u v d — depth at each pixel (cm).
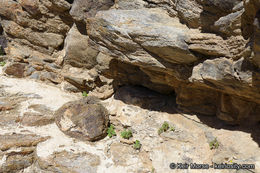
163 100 1287
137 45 1008
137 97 1288
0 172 927
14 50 1599
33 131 1102
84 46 1461
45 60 1567
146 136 1108
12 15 1546
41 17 1517
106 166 985
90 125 1127
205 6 833
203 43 852
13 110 1209
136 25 993
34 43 1590
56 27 1549
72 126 1125
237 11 756
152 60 1020
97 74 1474
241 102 983
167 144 1049
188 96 1143
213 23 852
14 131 1074
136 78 1371
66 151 1020
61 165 957
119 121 1217
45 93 1423
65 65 1553
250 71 741
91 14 1327
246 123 1023
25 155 998
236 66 772
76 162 980
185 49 895
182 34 895
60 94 1453
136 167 993
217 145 989
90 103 1270
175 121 1154
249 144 948
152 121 1173
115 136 1155
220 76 838
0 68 1606
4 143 986
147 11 1055
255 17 606
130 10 1080
